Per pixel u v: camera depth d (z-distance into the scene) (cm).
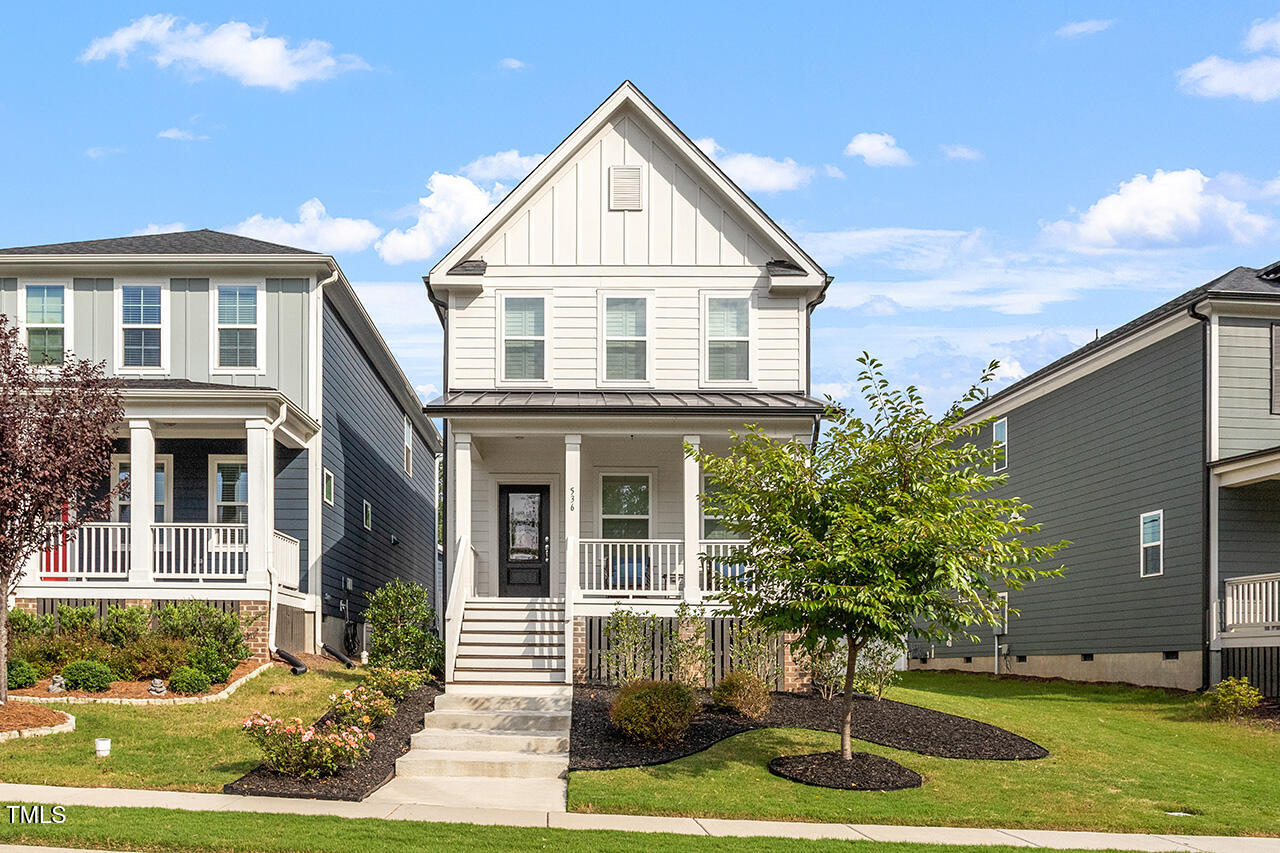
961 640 3309
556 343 2270
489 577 2236
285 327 2292
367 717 1557
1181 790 1448
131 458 1995
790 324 2280
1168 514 2367
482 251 2291
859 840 1159
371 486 2859
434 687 1839
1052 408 2914
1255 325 2277
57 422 1566
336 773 1361
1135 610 2477
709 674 1912
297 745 1319
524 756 1508
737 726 1658
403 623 1975
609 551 2111
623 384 2262
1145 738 1780
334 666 2075
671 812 1284
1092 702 2214
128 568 2225
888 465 1482
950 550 1420
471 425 2036
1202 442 2258
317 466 2277
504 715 1650
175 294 2297
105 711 1584
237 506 2272
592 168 2309
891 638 1456
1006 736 1678
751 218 2272
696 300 2283
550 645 1939
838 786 1400
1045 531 2914
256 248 2339
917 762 1528
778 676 1908
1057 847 1166
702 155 2275
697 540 1991
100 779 1280
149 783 1277
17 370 1573
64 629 1859
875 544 1408
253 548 1984
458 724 1647
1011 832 1243
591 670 1964
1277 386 2267
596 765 1466
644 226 2298
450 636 1838
